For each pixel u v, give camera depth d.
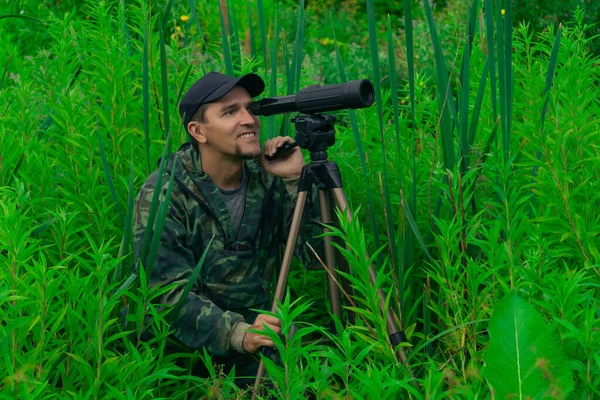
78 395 1.94
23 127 3.09
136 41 3.34
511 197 2.37
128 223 2.43
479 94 2.70
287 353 1.80
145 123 2.77
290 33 8.32
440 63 2.64
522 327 1.78
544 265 2.10
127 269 2.62
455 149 3.09
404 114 3.84
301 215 2.48
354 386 2.04
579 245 2.31
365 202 3.11
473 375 1.82
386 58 6.51
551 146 2.56
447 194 2.58
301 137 2.47
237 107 2.53
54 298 2.44
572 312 2.03
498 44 2.62
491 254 2.21
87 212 2.84
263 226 2.69
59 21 3.46
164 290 2.29
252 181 2.68
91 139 2.93
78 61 3.47
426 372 2.23
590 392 1.85
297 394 1.79
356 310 2.12
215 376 2.31
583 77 3.03
